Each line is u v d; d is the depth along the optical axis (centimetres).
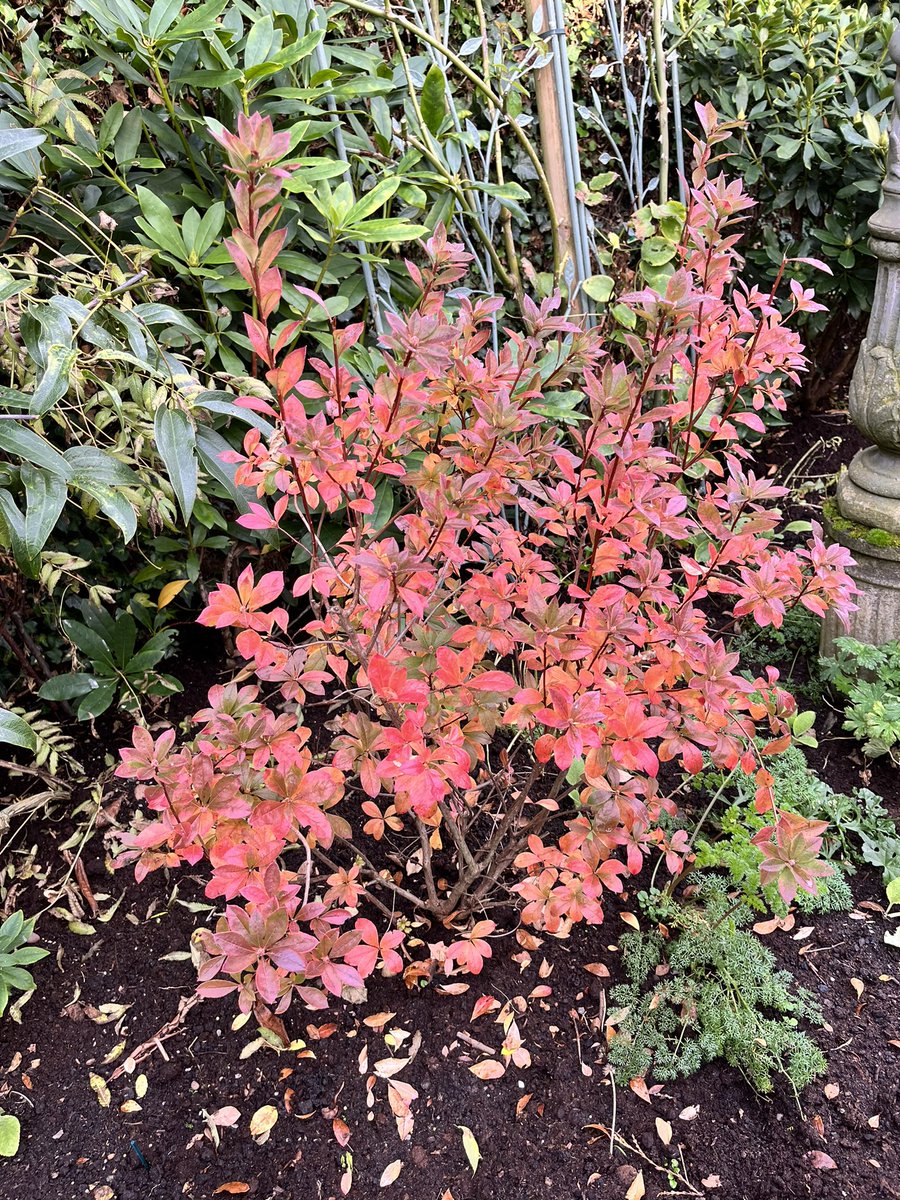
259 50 191
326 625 141
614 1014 168
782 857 131
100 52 195
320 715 228
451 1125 155
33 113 182
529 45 243
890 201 203
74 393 182
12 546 146
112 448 174
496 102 235
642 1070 161
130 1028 171
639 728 129
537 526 258
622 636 129
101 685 204
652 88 292
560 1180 149
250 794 121
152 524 179
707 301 161
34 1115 159
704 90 304
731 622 264
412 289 238
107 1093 161
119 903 192
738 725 154
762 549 154
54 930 187
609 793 139
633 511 138
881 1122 155
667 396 250
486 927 158
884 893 193
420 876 192
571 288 263
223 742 122
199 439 185
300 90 200
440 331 113
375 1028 168
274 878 117
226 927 133
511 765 214
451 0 259
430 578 139
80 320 149
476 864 171
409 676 134
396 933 148
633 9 283
